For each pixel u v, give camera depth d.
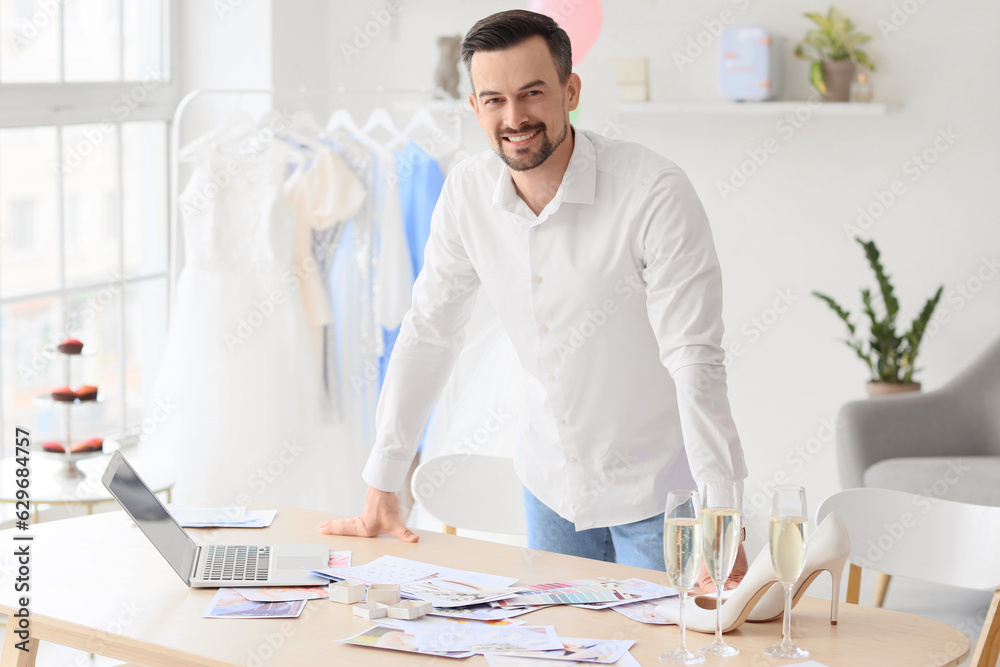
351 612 1.49
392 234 3.54
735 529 1.32
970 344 4.02
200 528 1.92
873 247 3.86
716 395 1.70
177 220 3.38
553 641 1.38
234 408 3.36
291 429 3.41
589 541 2.04
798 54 4.07
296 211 3.44
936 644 1.39
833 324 4.22
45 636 1.46
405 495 3.56
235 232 3.36
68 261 3.85
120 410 4.12
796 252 4.24
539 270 1.88
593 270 1.84
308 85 4.57
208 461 3.36
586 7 2.96
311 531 1.92
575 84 1.81
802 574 1.44
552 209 1.82
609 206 1.81
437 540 1.87
